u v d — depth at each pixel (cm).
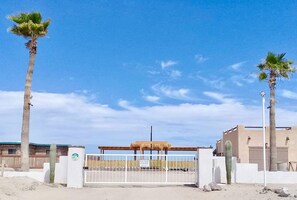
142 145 3606
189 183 2264
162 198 1783
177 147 3672
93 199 1752
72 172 2130
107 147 3656
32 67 2730
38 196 1789
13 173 2398
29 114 2688
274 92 3012
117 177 2520
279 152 3662
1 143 3800
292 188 2105
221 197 1802
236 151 3722
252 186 2230
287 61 3039
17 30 2752
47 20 2798
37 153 3931
